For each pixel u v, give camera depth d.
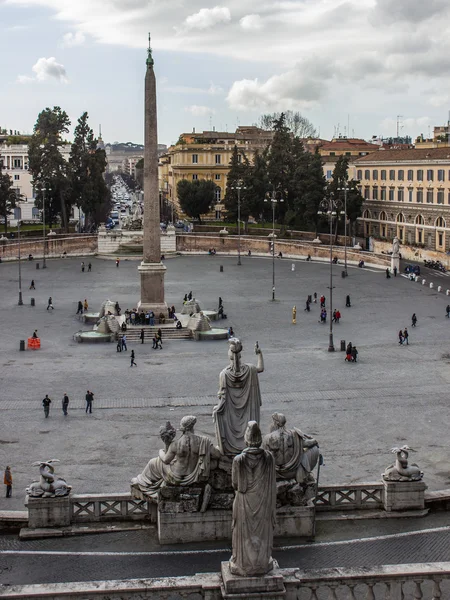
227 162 180.38
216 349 64.31
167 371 56.22
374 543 22.97
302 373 54.91
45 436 41.03
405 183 125.19
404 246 122.88
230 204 139.00
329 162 157.75
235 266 118.50
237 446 23.86
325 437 40.22
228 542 23.23
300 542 23.06
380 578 15.73
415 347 63.53
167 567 21.44
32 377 54.38
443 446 38.38
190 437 23.59
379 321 75.00
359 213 130.12
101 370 56.59
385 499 25.45
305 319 76.56
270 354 61.38
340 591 18.23
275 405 46.66
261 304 85.00
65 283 100.81
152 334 69.56
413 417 43.84
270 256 131.25
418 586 15.95
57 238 131.38
